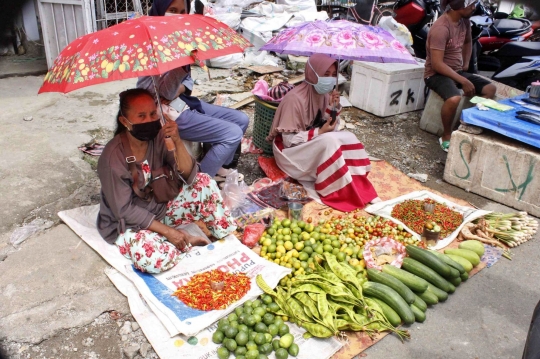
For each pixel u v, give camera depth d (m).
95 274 2.99
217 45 2.54
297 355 2.49
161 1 3.33
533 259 3.51
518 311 3.00
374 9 8.25
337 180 3.91
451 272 3.03
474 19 6.07
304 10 8.37
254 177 4.55
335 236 3.41
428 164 5.02
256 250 3.36
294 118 4.10
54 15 6.60
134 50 2.28
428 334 2.77
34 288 2.85
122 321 2.70
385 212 3.84
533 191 3.99
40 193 3.84
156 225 2.99
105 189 2.92
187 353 2.45
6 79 6.47
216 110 4.10
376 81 5.96
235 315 2.64
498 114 4.29
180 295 2.74
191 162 3.07
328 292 2.77
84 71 2.24
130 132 2.76
